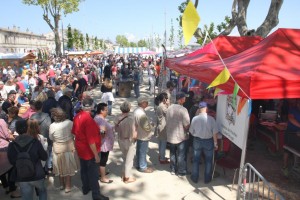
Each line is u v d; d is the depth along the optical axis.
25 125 4.33
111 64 22.47
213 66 6.42
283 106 8.20
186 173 6.54
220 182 6.10
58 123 5.54
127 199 5.51
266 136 7.66
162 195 5.65
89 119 5.10
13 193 5.57
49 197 5.59
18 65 23.16
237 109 5.08
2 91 10.98
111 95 12.18
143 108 6.48
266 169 6.55
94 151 5.06
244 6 11.73
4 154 5.38
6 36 62.69
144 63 30.53
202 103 5.80
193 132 5.89
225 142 6.22
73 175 6.01
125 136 5.98
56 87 10.34
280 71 4.70
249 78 4.43
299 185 5.75
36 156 4.27
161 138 7.02
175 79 14.12
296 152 5.77
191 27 3.55
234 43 9.48
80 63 28.61
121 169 6.91
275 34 5.90
